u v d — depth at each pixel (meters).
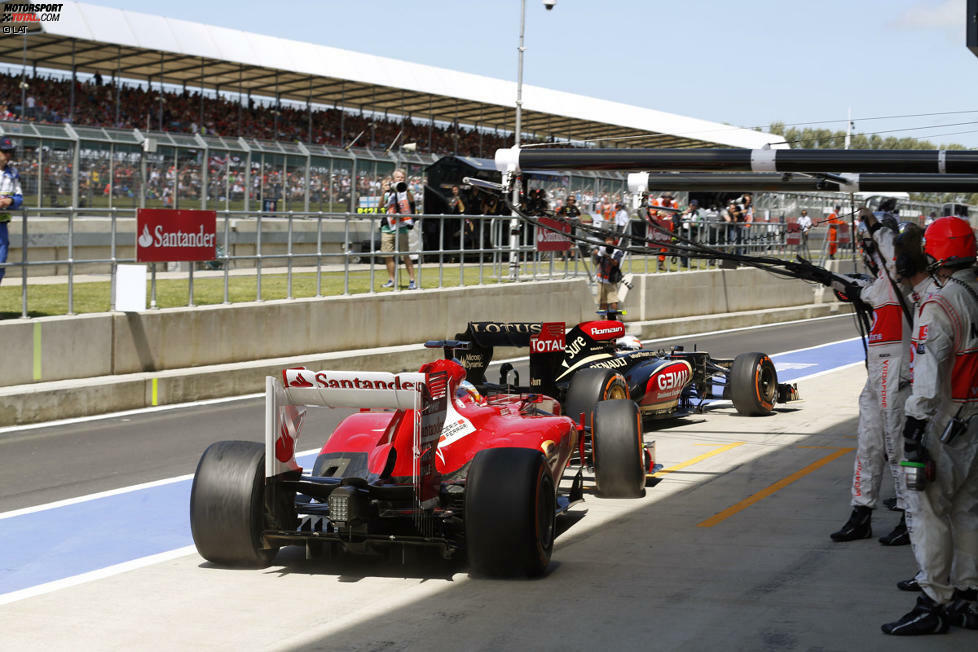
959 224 5.05
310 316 17.56
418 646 5.04
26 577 6.51
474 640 5.11
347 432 6.95
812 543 7.10
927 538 5.09
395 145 37.66
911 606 5.58
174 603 5.86
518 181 8.45
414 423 6.10
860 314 7.44
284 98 34.41
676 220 25.77
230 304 16.30
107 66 29.31
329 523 6.62
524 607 5.64
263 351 16.70
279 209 28.39
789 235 33.16
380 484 6.35
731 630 5.20
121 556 7.02
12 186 13.63
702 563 6.58
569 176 31.05
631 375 11.38
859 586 6.00
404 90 33.22
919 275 5.67
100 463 10.35
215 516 6.36
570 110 38.59
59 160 22.86
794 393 14.24
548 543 6.36
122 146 24.20
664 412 11.98
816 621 5.33
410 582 6.23
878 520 7.79
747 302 31.25
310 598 5.92
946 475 5.03
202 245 15.70
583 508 8.34
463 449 6.88
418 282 20.22
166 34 27.31
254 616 5.59
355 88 33.09
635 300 26.11
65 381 13.66
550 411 9.27
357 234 30.62
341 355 17.38
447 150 41.00
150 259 14.83
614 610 5.57
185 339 15.41
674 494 8.87
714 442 11.62
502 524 5.99
